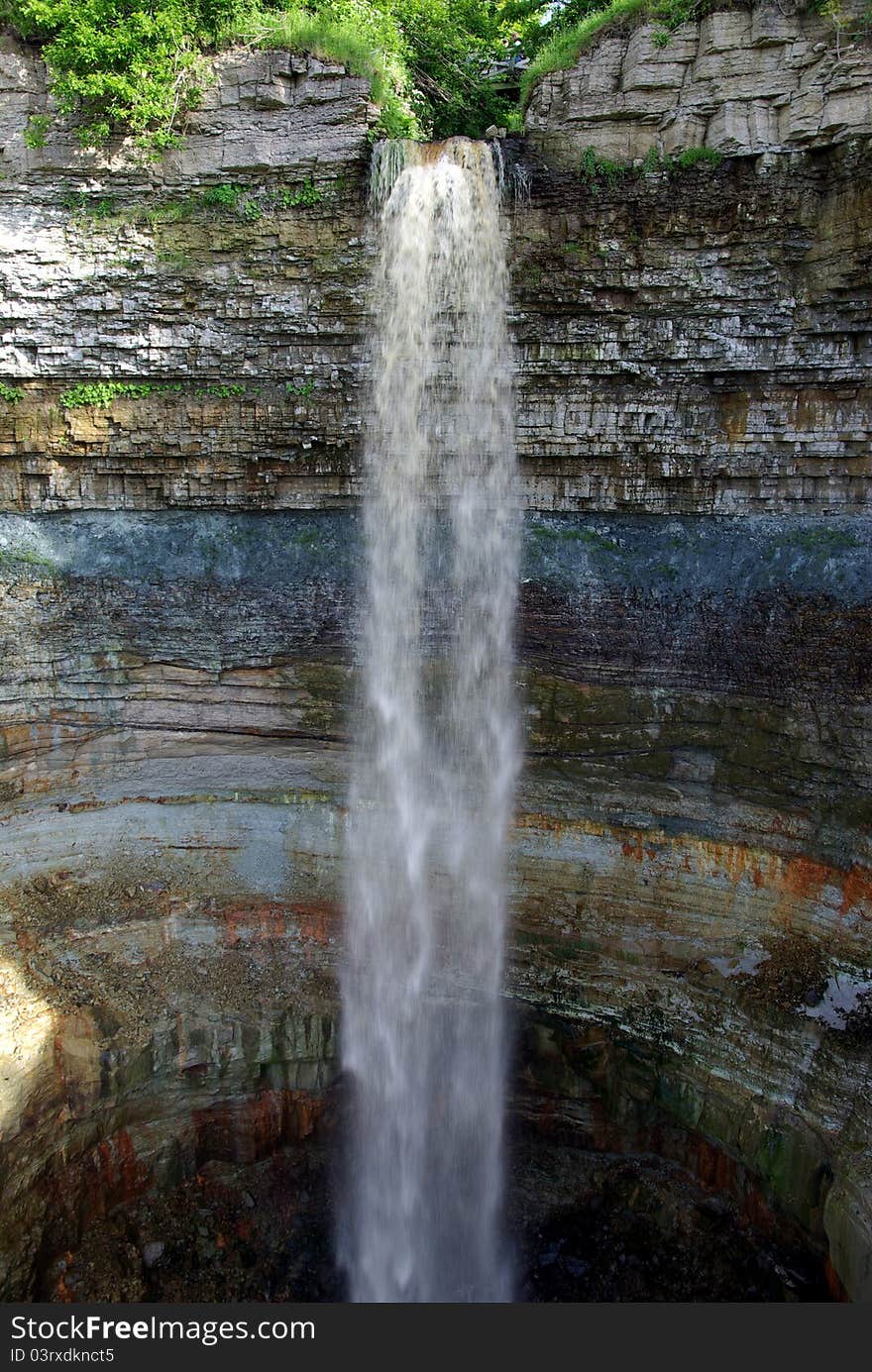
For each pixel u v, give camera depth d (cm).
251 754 1852
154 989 1576
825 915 1495
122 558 1778
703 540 1683
